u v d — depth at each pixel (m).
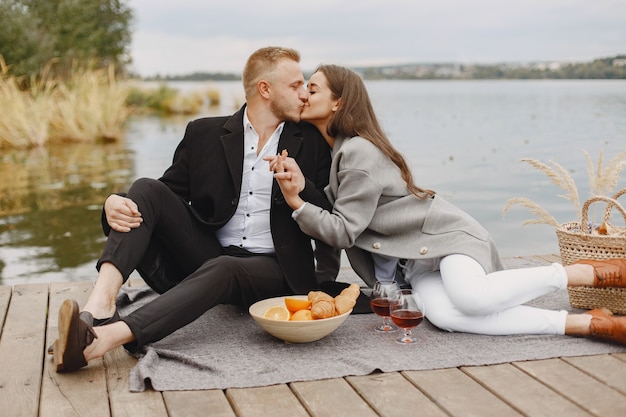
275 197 2.65
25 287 3.24
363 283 3.29
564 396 1.98
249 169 2.69
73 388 2.06
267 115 2.69
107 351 2.26
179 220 2.55
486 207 5.95
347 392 2.02
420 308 2.35
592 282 2.48
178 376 2.13
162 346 2.41
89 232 5.53
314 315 2.34
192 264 2.62
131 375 2.10
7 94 12.52
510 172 7.77
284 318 2.40
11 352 2.37
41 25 16.92
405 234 2.65
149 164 9.62
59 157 10.59
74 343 2.07
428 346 2.37
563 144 9.91
